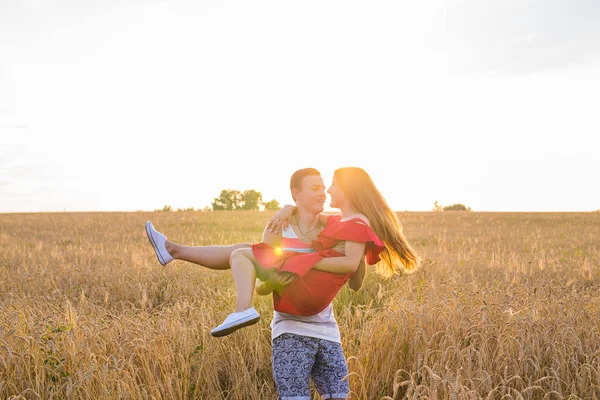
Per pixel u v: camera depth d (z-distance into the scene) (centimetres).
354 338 530
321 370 352
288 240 353
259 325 579
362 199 354
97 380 411
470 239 2164
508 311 518
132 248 1638
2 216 3875
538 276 999
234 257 332
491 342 483
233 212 4319
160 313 601
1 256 1447
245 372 467
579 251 1523
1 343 438
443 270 1053
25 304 711
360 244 331
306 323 340
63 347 457
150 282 963
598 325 528
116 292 913
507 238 2367
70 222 3297
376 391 438
